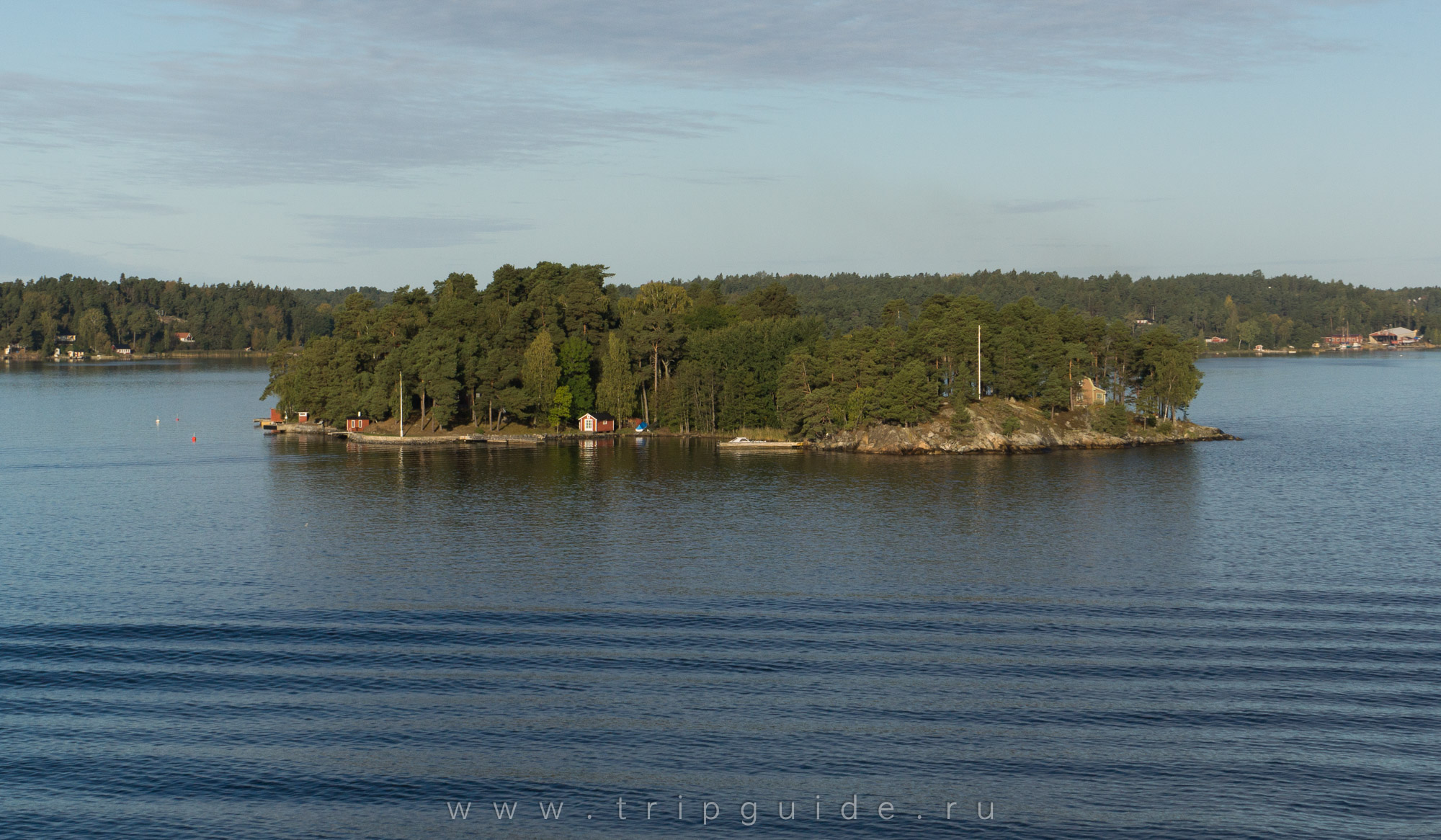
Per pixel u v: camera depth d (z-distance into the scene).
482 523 117.19
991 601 84.38
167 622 79.62
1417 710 62.34
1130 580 90.56
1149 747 58.28
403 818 51.81
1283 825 50.94
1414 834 50.09
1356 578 90.88
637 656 72.31
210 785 54.66
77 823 51.12
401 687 66.81
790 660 71.38
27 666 70.19
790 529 113.31
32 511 125.62
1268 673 68.31
